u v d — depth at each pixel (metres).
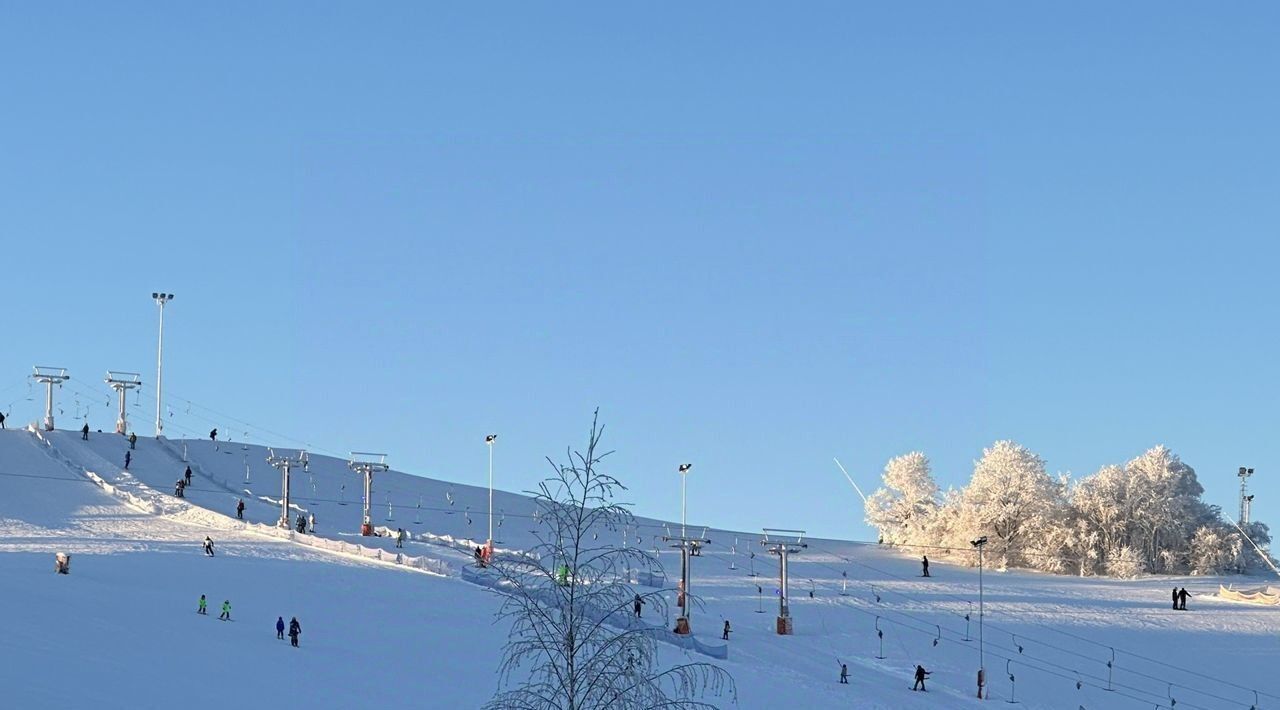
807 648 79.69
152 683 49.41
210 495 119.38
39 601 65.25
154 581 77.81
